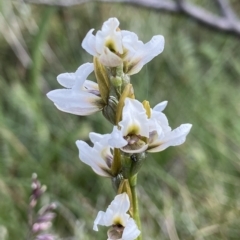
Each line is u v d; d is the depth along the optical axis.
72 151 0.53
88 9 0.69
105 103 0.23
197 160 0.52
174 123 0.58
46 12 0.58
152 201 0.49
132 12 0.69
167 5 0.56
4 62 0.67
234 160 0.53
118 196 0.22
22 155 0.52
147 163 0.52
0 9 0.65
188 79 0.62
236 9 0.76
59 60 0.66
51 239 0.34
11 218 0.45
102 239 0.44
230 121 0.58
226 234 0.45
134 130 0.22
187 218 0.47
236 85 0.66
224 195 0.50
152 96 0.60
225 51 0.66
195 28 0.71
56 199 0.48
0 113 0.54
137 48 0.22
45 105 0.61
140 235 0.23
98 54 0.22
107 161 0.24
